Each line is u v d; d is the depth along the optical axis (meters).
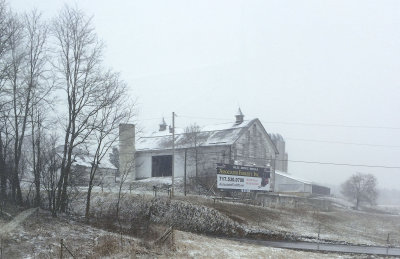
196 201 42.56
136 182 61.06
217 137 62.97
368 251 31.31
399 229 52.06
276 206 51.62
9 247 19.88
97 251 20.89
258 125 65.94
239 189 52.34
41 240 22.09
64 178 34.06
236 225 37.41
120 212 39.91
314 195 81.94
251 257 24.12
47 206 36.53
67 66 32.97
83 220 33.03
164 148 66.19
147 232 28.95
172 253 22.12
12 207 30.53
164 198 41.38
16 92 32.53
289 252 27.67
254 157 64.12
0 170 31.89
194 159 62.22
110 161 65.00
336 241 36.56
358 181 97.38
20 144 33.16
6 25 31.53
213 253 23.78
